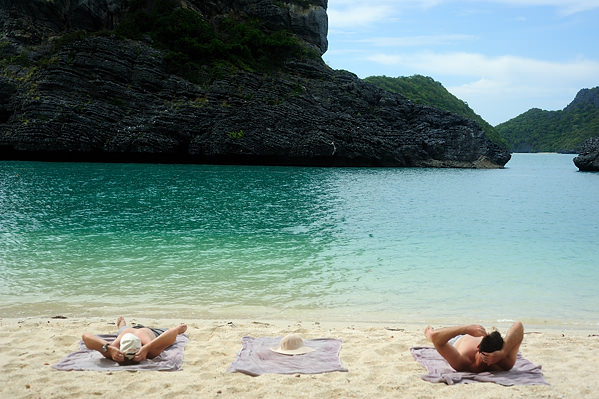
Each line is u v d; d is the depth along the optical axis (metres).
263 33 66.81
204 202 25.27
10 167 41.84
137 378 5.71
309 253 14.30
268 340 7.08
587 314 9.28
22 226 17.73
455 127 63.16
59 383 5.54
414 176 46.22
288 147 52.12
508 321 8.86
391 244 15.83
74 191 28.28
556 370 6.10
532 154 195.25
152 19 58.53
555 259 13.84
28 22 56.50
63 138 46.84
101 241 15.38
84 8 58.03
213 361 6.34
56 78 49.09
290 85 57.03
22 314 8.80
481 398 5.24
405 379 5.73
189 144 50.97
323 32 70.50
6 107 49.00
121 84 51.44
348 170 50.56
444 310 9.44
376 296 10.27
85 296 9.95
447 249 15.12
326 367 6.08
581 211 24.86
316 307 9.53
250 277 11.60
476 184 40.50
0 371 5.86
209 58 57.69
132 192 28.62
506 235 17.73
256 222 19.67
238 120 51.66
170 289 10.53
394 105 62.88
